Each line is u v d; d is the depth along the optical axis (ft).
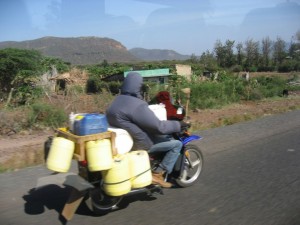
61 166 15.98
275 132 38.37
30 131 38.40
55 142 16.24
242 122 45.68
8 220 16.93
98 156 16.14
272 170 24.82
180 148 19.75
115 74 117.08
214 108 62.80
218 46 151.33
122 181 16.87
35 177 22.97
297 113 53.83
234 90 75.61
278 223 16.55
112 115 18.21
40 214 17.63
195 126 41.19
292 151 30.17
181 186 21.40
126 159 17.20
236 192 20.61
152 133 18.53
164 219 17.19
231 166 25.81
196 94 62.69
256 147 31.60
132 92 18.28
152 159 19.33
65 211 16.76
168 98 20.94
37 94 58.03
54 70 84.38
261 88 87.92
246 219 17.02
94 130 16.31
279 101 76.28
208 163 26.63
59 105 45.73
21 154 28.25
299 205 18.63
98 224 16.69
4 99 60.95
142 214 17.78
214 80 78.38
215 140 34.27
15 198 19.53
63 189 20.86
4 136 36.24
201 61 155.33
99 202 17.61
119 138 17.38
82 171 17.35
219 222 16.74
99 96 53.47
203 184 21.99
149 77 107.65
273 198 19.63
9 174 23.61
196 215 17.56
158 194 20.35
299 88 106.52
